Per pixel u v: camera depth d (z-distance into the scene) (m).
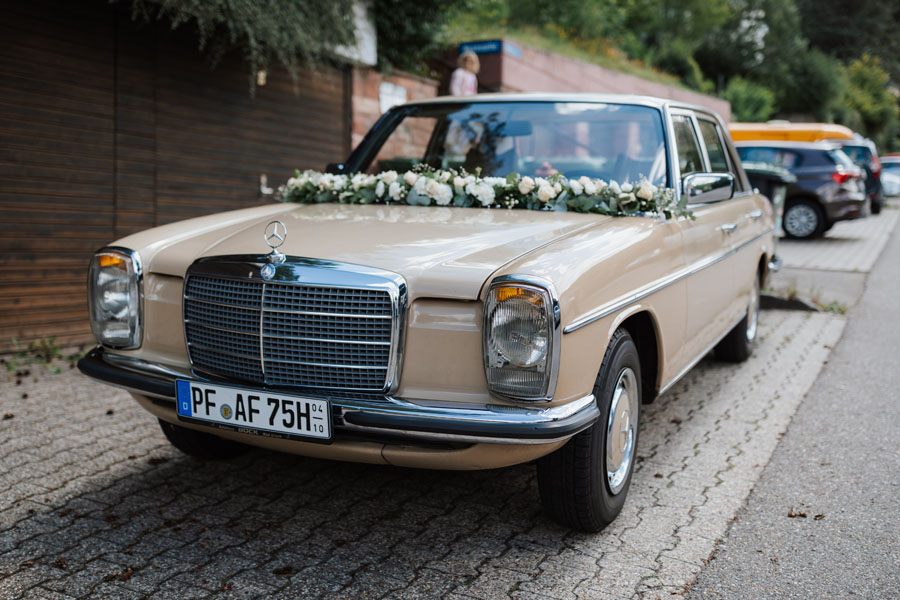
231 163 7.31
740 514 3.27
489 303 2.51
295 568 2.78
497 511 3.28
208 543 2.97
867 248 13.98
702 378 5.50
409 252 2.76
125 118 6.30
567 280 2.58
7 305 5.62
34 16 5.60
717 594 2.63
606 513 3.03
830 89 43.19
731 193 4.08
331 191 3.99
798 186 15.15
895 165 30.59
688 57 31.94
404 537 3.03
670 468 3.79
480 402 2.55
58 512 3.22
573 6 22.72
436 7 9.77
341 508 3.30
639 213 3.52
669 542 3.01
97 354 3.20
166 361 3.06
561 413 2.52
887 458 3.95
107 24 6.12
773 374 5.62
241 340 2.82
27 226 5.68
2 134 5.47
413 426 2.51
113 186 6.26
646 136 3.89
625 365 3.07
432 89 10.05
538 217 3.33
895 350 6.40
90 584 2.66
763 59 42.81
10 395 4.85
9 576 2.71
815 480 3.65
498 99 4.29
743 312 5.54
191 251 3.08
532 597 2.60
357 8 8.31
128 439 4.11
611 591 2.64
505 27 19.88
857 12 57.88
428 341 2.60
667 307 3.47
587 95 4.16
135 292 3.11
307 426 2.65
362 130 8.95
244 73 7.36
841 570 2.81
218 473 3.68
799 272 10.89
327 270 2.67
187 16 6.05
